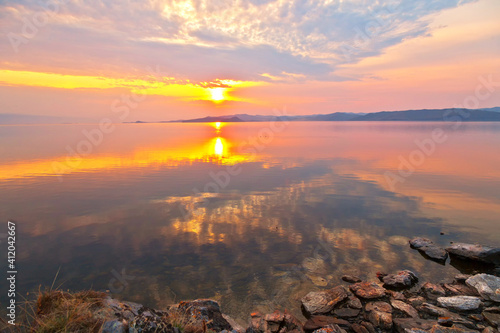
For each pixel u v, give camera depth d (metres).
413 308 9.29
